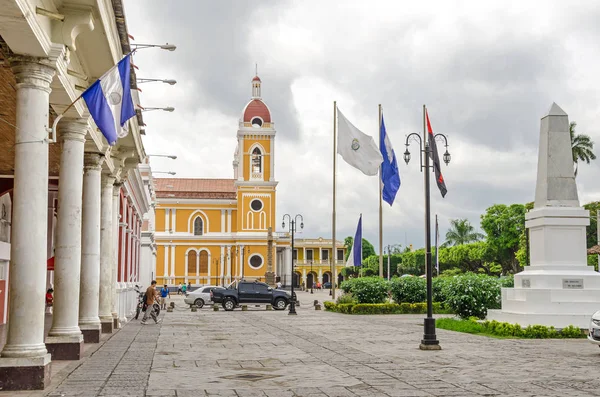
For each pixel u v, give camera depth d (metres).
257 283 43.25
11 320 10.07
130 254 33.16
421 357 14.76
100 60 13.89
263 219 88.81
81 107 13.38
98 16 11.49
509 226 76.38
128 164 23.38
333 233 42.78
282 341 18.97
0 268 22.69
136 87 16.95
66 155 13.63
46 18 10.38
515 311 22.03
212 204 92.19
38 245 10.14
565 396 9.74
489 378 11.52
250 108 90.31
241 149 89.50
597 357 14.69
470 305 25.45
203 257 90.88
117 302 24.94
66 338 13.66
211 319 31.44
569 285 21.22
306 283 117.25
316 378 11.50
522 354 15.31
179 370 12.46
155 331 22.73
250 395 9.76
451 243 94.75
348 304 36.22
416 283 36.69
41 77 10.27
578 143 54.47
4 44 9.98
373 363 13.66
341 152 32.22
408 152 21.64
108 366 12.89
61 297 13.71
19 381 9.91
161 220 91.44
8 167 21.20
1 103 14.80
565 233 21.69
